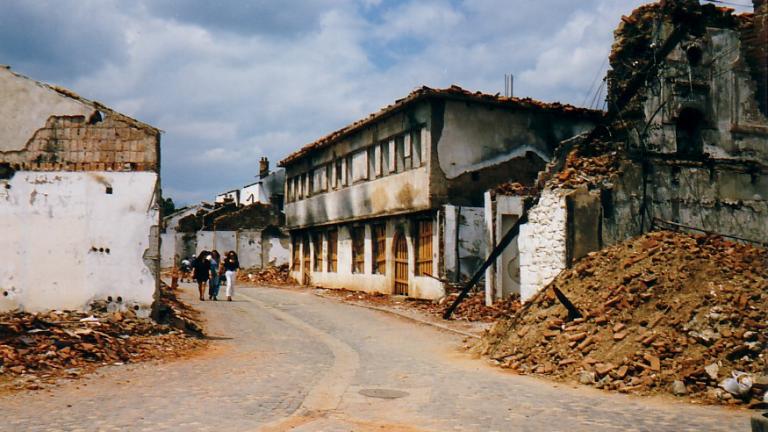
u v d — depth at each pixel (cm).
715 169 1708
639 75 1755
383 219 2630
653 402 834
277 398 855
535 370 1074
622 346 1014
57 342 1129
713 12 1867
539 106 2380
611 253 1398
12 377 946
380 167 2602
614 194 1564
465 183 2267
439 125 2239
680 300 1072
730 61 1884
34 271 1421
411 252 2391
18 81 1449
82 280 1436
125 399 831
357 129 2756
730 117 1870
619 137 1747
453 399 861
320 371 1097
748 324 952
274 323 1852
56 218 1438
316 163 3319
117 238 1456
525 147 2392
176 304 1945
